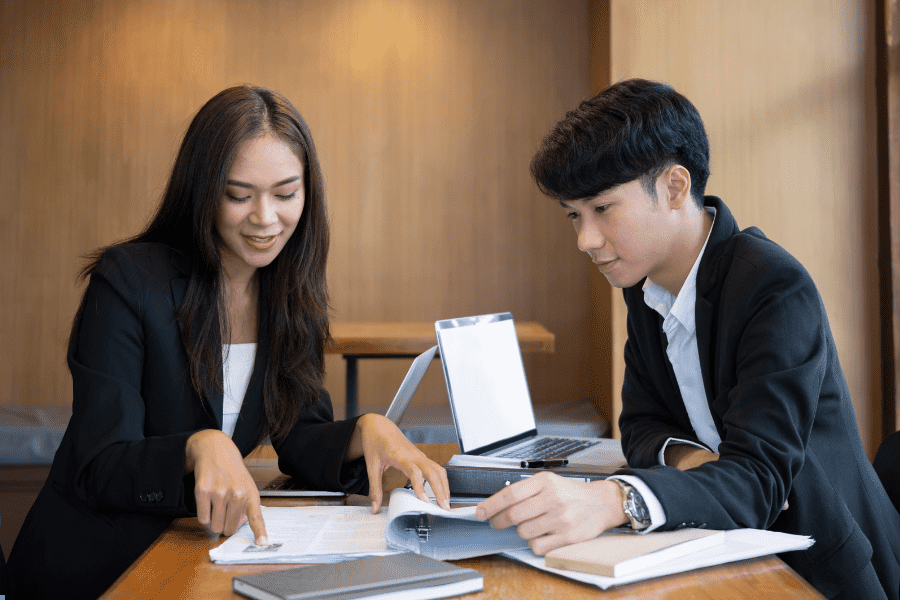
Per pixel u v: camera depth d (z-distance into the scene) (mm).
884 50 3193
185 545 836
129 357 1128
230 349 1269
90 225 4156
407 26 4195
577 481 811
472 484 972
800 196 3250
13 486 3320
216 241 1197
